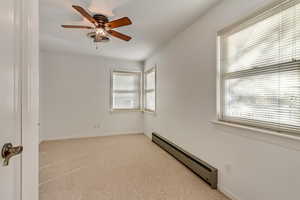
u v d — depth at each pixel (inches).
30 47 39.8
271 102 54.7
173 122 121.0
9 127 29.2
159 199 67.9
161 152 126.6
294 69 48.2
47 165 101.4
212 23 79.0
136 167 99.2
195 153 93.7
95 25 82.2
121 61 184.2
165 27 100.7
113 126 183.2
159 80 146.7
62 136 162.6
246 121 64.2
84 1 73.5
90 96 172.2
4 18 27.2
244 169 61.5
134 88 191.6
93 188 75.9
